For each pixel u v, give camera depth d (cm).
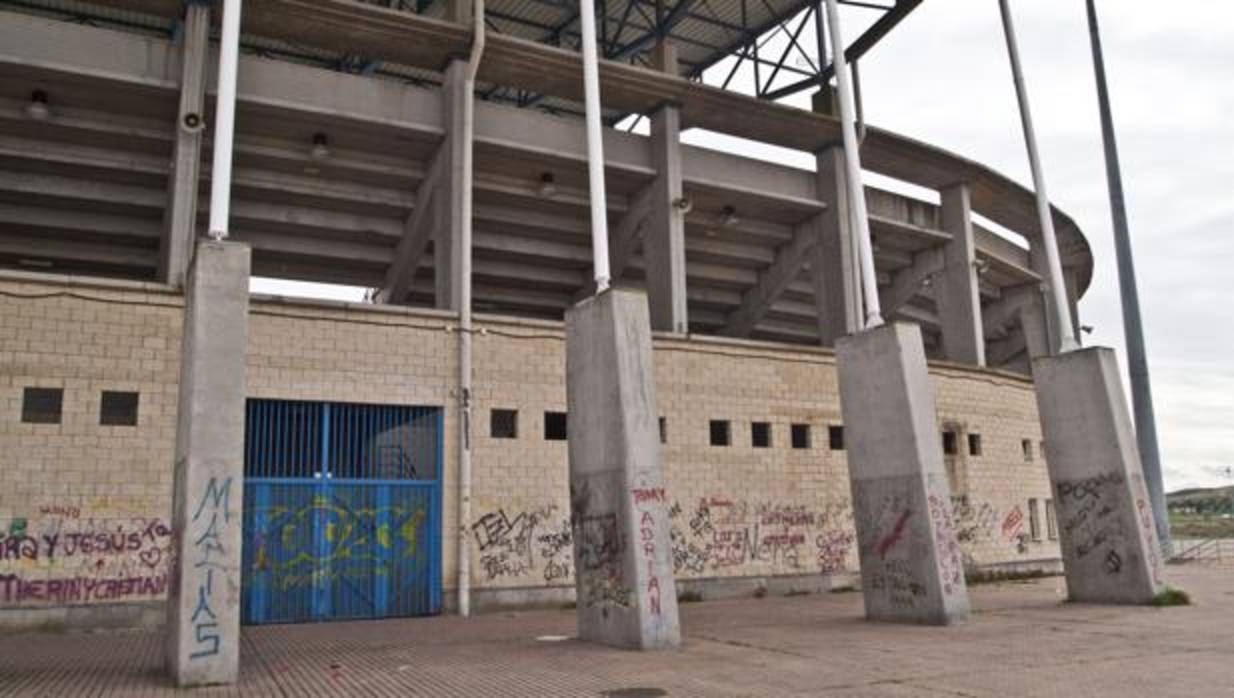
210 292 1088
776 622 1553
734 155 2452
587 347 1381
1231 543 4275
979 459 2577
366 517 1747
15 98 1830
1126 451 1833
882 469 1574
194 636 1002
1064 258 3603
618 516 1284
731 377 2162
